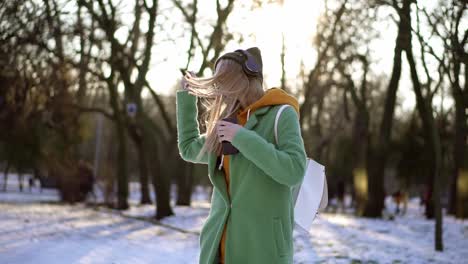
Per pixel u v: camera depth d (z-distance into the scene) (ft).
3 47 47.80
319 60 69.21
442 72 44.11
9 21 47.16
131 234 39.37
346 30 67.31
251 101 7.80
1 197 83.56
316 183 8.87
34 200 80.12
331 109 122.42
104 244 32.27
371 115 128.67
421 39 35.45
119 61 60.95
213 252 7.55
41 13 48.83
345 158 141.59
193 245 35.29
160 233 41.50
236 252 7.45
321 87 88.12
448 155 114.01
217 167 7.79
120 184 68.69
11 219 43.24
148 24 58.80
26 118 59.77
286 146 7.22
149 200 85.87
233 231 7.48
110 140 107.86
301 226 8.76
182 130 8.64
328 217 66.08
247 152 6.99
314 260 30.81
